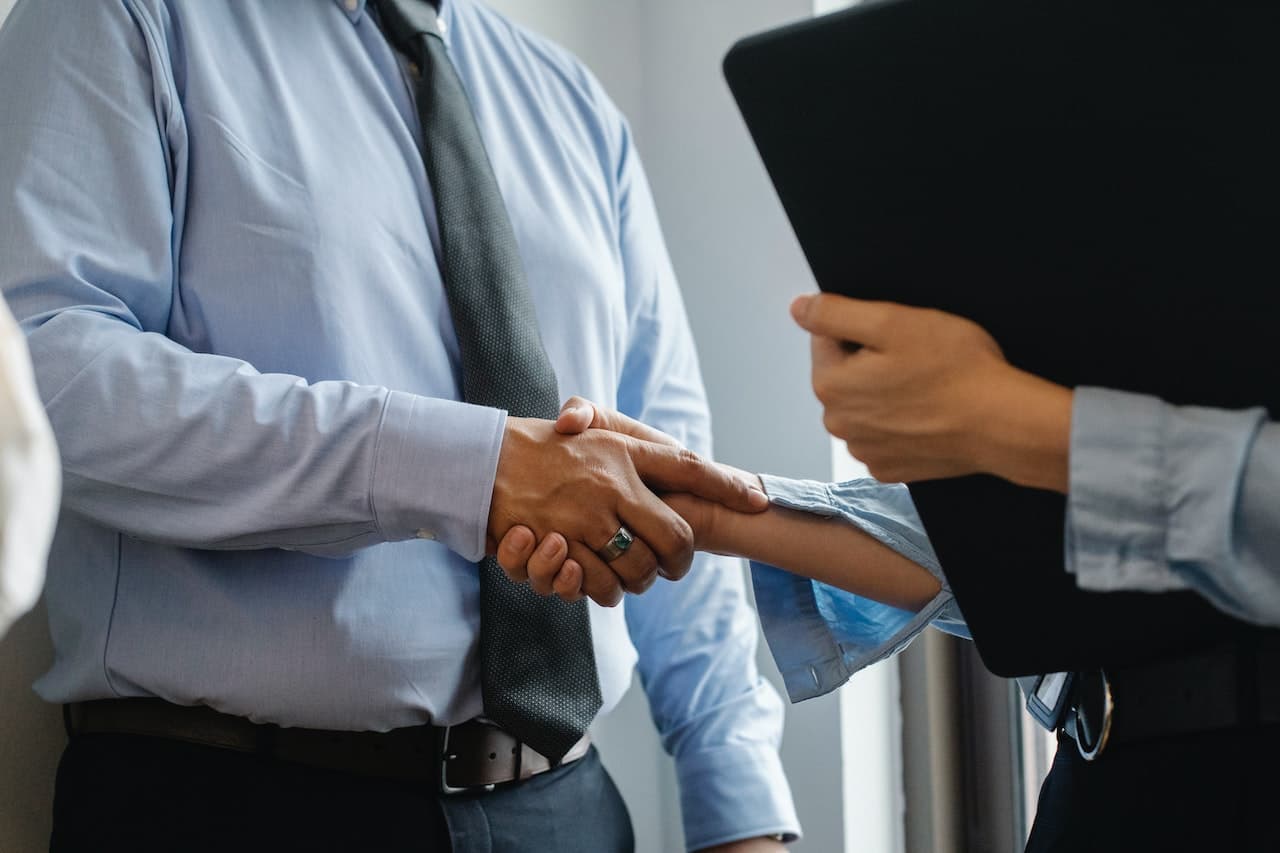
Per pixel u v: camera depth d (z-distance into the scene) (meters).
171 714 1.02
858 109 0.64
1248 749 0.66
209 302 1.04
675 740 1.37
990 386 0.65
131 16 1.05
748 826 1.31
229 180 1.06
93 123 1.01
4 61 1.04
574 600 0.99
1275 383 0.64
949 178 0.64
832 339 0.72
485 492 0.97
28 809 1.20
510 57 1.36
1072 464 0.63
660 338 1.38
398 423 0.97
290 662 1.00
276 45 1.14
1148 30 0.58
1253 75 0.58
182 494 0.96
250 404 0.96
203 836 0.99
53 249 0.97
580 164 1.34
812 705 1.64
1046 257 0.65
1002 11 0.60
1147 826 0.69
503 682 1.05
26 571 0.36
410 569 1.05
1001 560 0.70
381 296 1.09
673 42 1.81
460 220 1.14
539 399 1.10
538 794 1.12
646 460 1.01
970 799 1.71
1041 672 0.72
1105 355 0.66
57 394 0.94
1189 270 0.63
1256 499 0.61
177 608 1.01
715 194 1.77
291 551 1.01
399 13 1.23
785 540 1.01
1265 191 0.60
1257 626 0.66
